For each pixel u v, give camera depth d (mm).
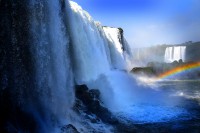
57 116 14211
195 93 25453
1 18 10258
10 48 10875
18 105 11453
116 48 35969
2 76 10406
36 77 12906
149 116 17391
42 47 13656
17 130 10883
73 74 19984
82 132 13781
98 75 23391
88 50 23516
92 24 26312
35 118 12219
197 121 16219
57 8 16297
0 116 10438
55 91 14859
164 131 14508
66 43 17875
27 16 12172
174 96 23922
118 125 15430
